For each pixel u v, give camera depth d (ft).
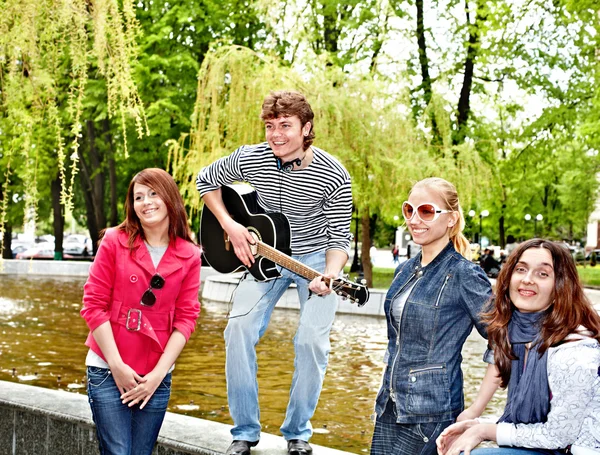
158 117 66.08
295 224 12.87
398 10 59.98
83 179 97.91
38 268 79.82
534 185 104.22
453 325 9.57
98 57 17.69
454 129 60.59
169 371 11.10
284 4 49.11
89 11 17.87
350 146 48.93
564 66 58.95
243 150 12.60
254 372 12.41
